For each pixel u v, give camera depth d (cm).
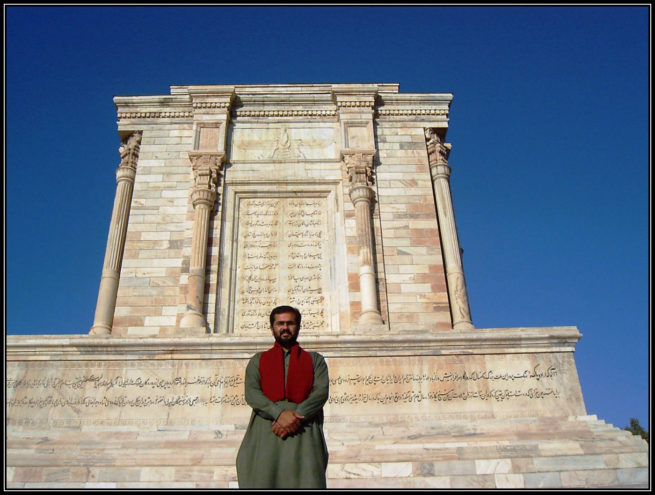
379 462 1116
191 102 2550
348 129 2456
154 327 2067
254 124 2517
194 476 1088
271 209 2347
